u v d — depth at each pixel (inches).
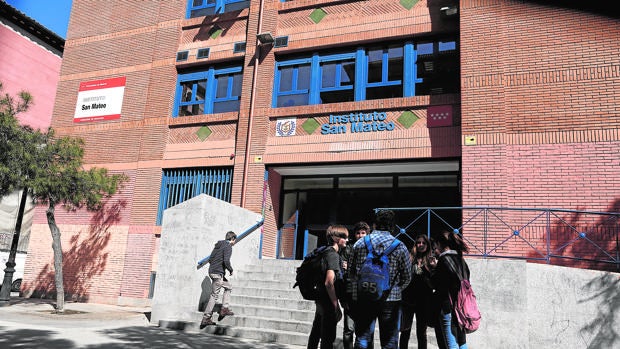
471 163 435.5
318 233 544.7
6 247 911.7
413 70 508.1
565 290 312.0
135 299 557.6
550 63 434.6
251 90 565.3
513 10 456.1
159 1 653.9
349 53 542.3
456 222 490.0
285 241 553.0
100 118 642.8
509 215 414.3
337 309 215.5
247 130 552.1
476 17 466.3
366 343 185.9
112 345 263.6
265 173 534.6
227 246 356.8
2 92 892.0
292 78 563.8
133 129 617.9
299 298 382.9
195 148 579.8
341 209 541.0
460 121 466.3
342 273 223.9
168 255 398.0
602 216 391.2
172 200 579.8
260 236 497.4
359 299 185.3
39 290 610.5
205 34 617.9
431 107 482.3
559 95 426.3
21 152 452.1
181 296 380.2
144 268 564.1
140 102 624.4
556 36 438.3
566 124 419.2
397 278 195.5
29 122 938.7
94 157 629.0
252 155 541.6
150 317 424.5
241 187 538.9
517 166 424.8
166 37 634.8
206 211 399.5
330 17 553.0
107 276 579.5
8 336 273.0
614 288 308.8
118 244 584.7
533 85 435.5
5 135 461.7
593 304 308.0
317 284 220.2
